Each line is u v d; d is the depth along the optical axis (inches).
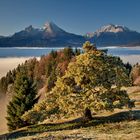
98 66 1680.6
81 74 1643.7
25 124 2812.5
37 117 1683.1
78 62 1702.8
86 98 1614.2
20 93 2878.9
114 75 1695.4
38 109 1691.7
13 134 1728.6
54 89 1715.1
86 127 1526.8
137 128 1398.9
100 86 1653.5
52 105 1681.8
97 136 1277.1
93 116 1814.7
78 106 1612.9
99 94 1621.6
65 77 1695.4
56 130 1577.3
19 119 2817.4
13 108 2874.0
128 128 1412.4
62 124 1736.0
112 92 1653.5
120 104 1620.3
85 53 1727.4
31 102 2866.6
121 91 1673.2
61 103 1640.0
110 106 1596.9
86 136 1278.3
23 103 2849.4
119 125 1480.1
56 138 1223.5
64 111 1672.0
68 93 1663.4
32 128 1754.4
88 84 1641.2
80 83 1647.4
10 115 2874.0
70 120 1866.4
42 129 1679.4
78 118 1876.2
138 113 1782.7
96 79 1643.7
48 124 1814.7
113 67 1713.8
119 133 1327.5
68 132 1427.2
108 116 1772.9
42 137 1284.4
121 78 1694.1
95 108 1576.0
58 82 1704.0
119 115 1759.4
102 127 1476.4
